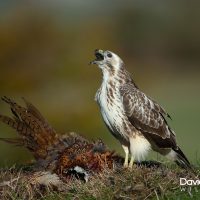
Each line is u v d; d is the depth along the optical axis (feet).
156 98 167.32
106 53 43.09
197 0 236.84
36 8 79.36
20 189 38.88
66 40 77.92
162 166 41.34
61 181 39.37
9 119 41.78
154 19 230.48
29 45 77.82
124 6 220.43
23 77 77.05
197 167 42.14
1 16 79.10
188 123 128.77
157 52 227.81
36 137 41.63
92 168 40.37
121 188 37.09
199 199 36.37
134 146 42.29
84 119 75.82
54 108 76.13
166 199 36.40
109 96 42.39
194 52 231.50
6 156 72.95
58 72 77.51
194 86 188.55
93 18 85.66
